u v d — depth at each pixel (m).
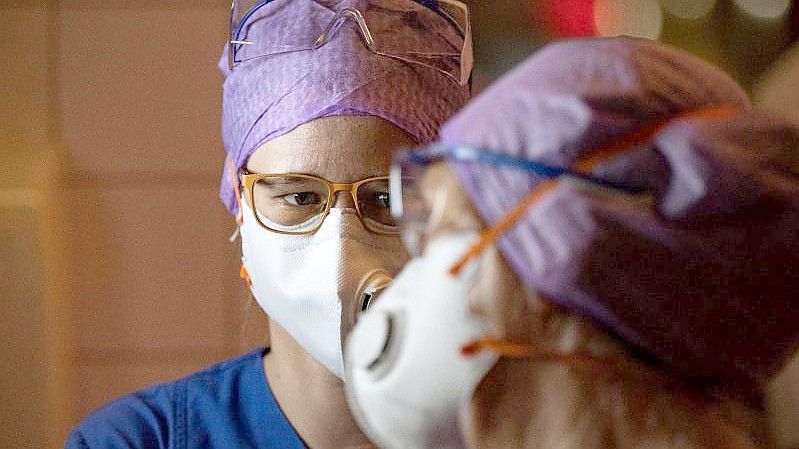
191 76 2.54
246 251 1.57
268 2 1.57
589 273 0.85
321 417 1.52
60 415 2.47
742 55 2.73
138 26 2.53
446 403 0.93
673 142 0.87
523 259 0.87
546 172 0.88
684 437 0.85
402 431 0.97
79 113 2.53
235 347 2.56
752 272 0.88
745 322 0.90
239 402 1.57
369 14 1.51
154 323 2.56
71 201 2.53
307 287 1.46
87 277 2.54
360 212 1.47
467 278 0.92
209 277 2.56
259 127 1.51
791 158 0.89
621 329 0.87
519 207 0.88
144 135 2.54
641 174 0.87
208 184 2.55
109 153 2.53
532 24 2.76
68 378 2.53
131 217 2.54
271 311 1.52
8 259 2.39
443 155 0.94
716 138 0.87
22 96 2.50
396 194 0.98
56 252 2.47
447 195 0.93
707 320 0.88
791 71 1.71
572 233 0.86
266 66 1.53
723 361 0.90
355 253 1.45
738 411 0.93
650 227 0.86
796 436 1.41
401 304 0.98
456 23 1.60
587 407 0.86
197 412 1.56
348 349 1.07
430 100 1.52
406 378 0.95
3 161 2.44
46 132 2.51
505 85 0.94
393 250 1.47
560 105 0.89
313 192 1.49
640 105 0.89
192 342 2.56
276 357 1.58
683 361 0.88
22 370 2.40
